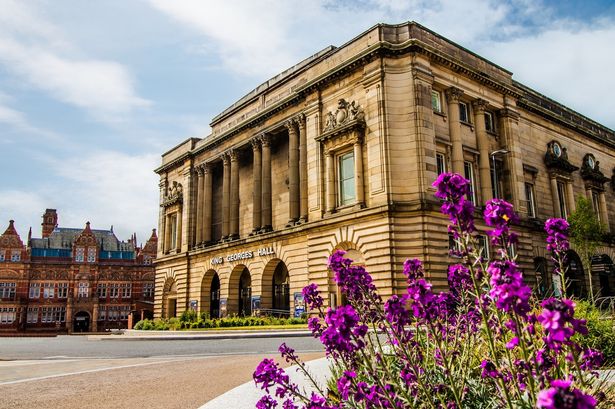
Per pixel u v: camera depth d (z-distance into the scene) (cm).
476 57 3784
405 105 3216
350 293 616
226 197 4931
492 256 3136
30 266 8669
